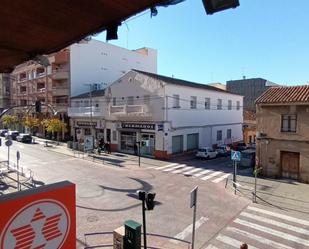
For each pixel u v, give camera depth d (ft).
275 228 39.32
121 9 10.84
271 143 68.90
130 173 74.64
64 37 14.44
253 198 52.11
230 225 40.24
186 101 106.01
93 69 150.41
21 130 200.13
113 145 115.65
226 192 56.85
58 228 15.49
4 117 199.62
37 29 13.34
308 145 63.21
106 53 155.33
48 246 15.03
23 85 192.34
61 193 15.70
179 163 89.66
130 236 28.71
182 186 61.41
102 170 78.33
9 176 69.92
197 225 40.01
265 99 69.51
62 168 80.74
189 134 108.78
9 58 18.44
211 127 121.49
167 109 96.94
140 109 100.94
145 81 101.91
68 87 144.46
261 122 70.08
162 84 96.27
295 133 64.95
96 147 118.62
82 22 12.37
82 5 10.63
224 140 131.54
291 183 63.36
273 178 68.39
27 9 11.16
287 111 65.82
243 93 184.24
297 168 65.92
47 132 165.37
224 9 8.40
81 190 57.16
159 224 40.27
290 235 37.14
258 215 44.19
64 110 147.13
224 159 97.76
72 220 16.20
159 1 9.91
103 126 120.88
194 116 110.52
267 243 34.91
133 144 108.99
